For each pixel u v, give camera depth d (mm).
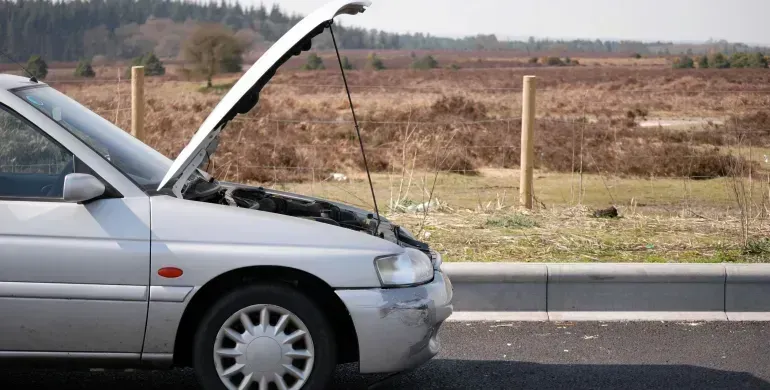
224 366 4633
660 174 14578
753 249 8047
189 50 42062
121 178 4664
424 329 4730
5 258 4480
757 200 10477
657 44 183125
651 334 6387
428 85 60094
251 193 5613
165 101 27234
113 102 18188
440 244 8172
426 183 13141
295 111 27625
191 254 4516
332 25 4965
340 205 5812
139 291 4504
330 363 4621
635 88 51750
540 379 5473
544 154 15578
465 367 5688
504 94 43656
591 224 9156
